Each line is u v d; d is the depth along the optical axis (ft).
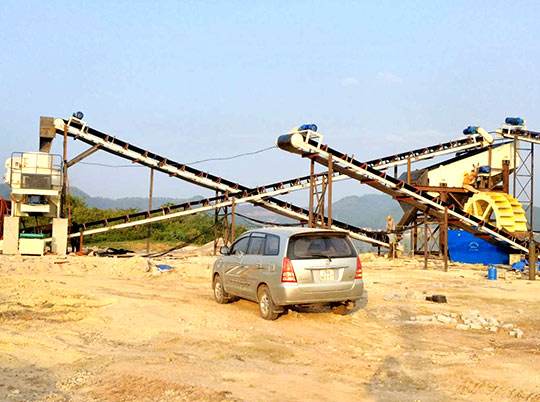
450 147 124.67
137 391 19.61
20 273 62.39
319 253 35.37
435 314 40.19
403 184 95.25
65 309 36.22
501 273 81.71
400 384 21.71
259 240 38.22
